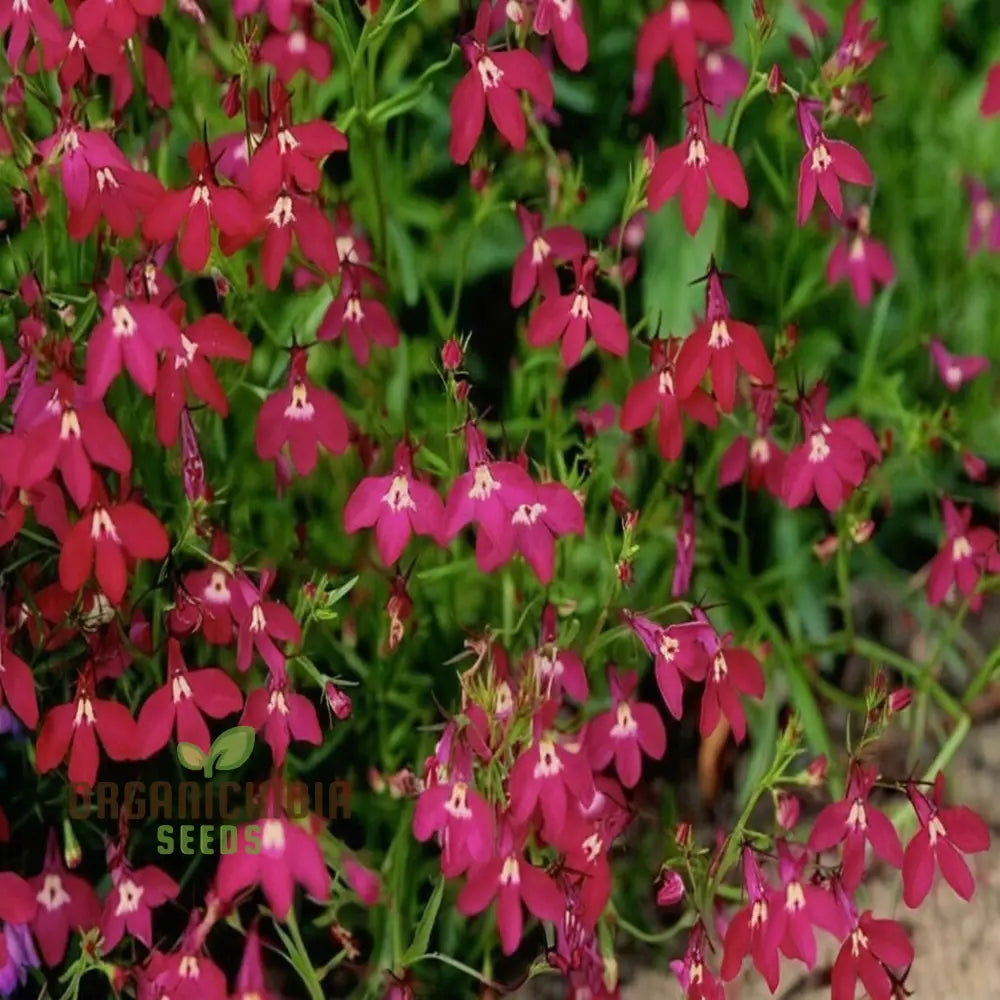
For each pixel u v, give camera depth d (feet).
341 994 2.21
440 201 2.42
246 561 2.21
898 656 2.33
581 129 2.39
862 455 2.18
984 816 2.31
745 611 2.34
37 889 2.09
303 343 2.22
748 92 2.13
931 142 2.41
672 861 2.10
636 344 2.29
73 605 2.09
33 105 2.17
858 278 2.31
